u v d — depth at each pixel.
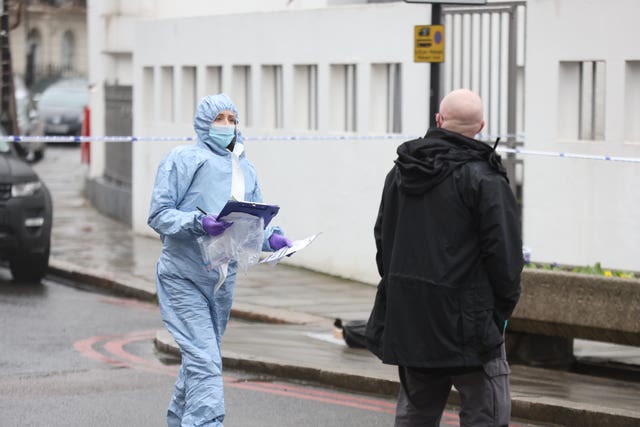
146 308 31.62
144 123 45.56
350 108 35.59
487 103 31.70
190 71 43.06
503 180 13.60
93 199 55.78
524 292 21.98
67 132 101.12
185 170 16.42
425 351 13.58
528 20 29.77
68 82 110.25
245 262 15.86
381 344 14.16
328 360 23.20
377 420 19.31
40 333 27.20
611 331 21.19
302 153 36.78
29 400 20.36
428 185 13.61
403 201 13.86
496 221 13.37
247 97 40.19
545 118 29.58
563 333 21.88
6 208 34.34
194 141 41.91
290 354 23.80
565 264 29.36
